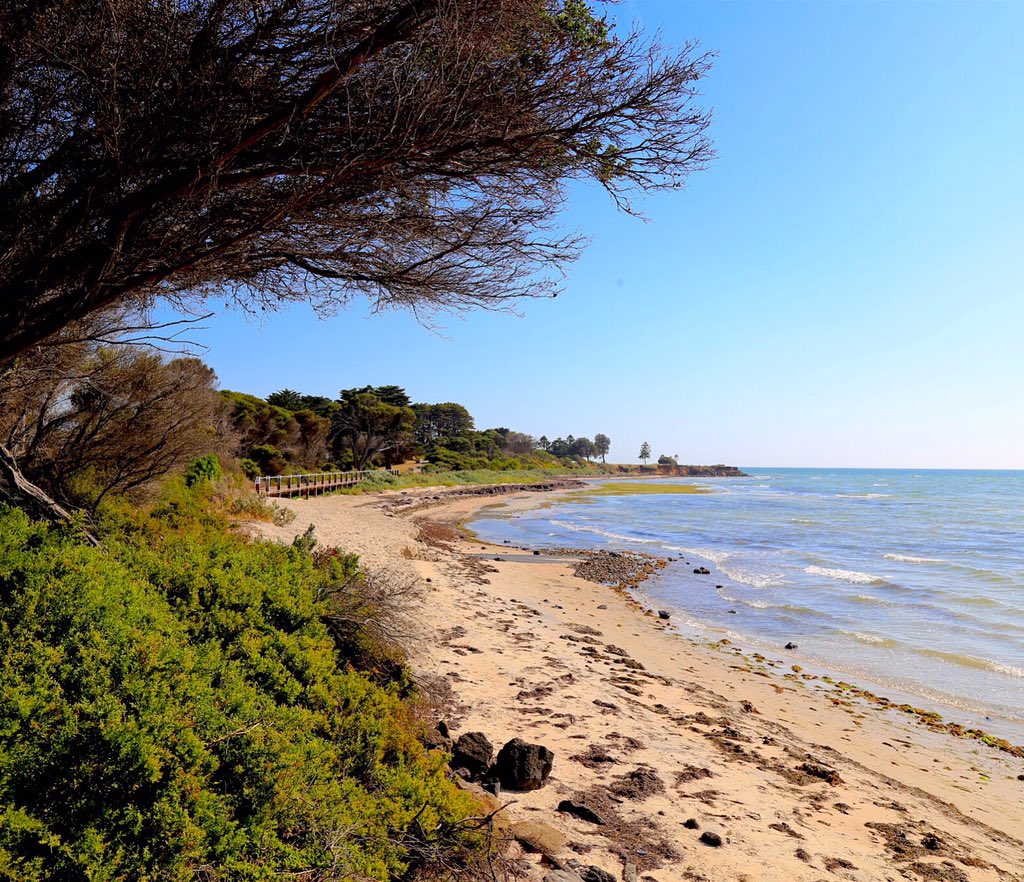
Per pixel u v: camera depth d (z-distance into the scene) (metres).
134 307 4.63
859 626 14.54
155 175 3.15
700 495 76.62
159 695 3.31
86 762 2.82
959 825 5.93
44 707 2.95
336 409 57.34
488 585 16.34
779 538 32.47
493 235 3.77
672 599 17.22
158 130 2.87
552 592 16.86
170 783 2.88
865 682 10.84
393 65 2.98
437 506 46.31
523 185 3.51
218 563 6.26
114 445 8.12
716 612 15.80
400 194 3.45
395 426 61.09
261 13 2.81
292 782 3.35
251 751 3.33
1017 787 7.14
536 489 82.75
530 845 4.17
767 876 4.32
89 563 4.55
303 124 3.09
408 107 2.92
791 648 12.78
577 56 2.97
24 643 3.45
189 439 9.08
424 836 3.80
